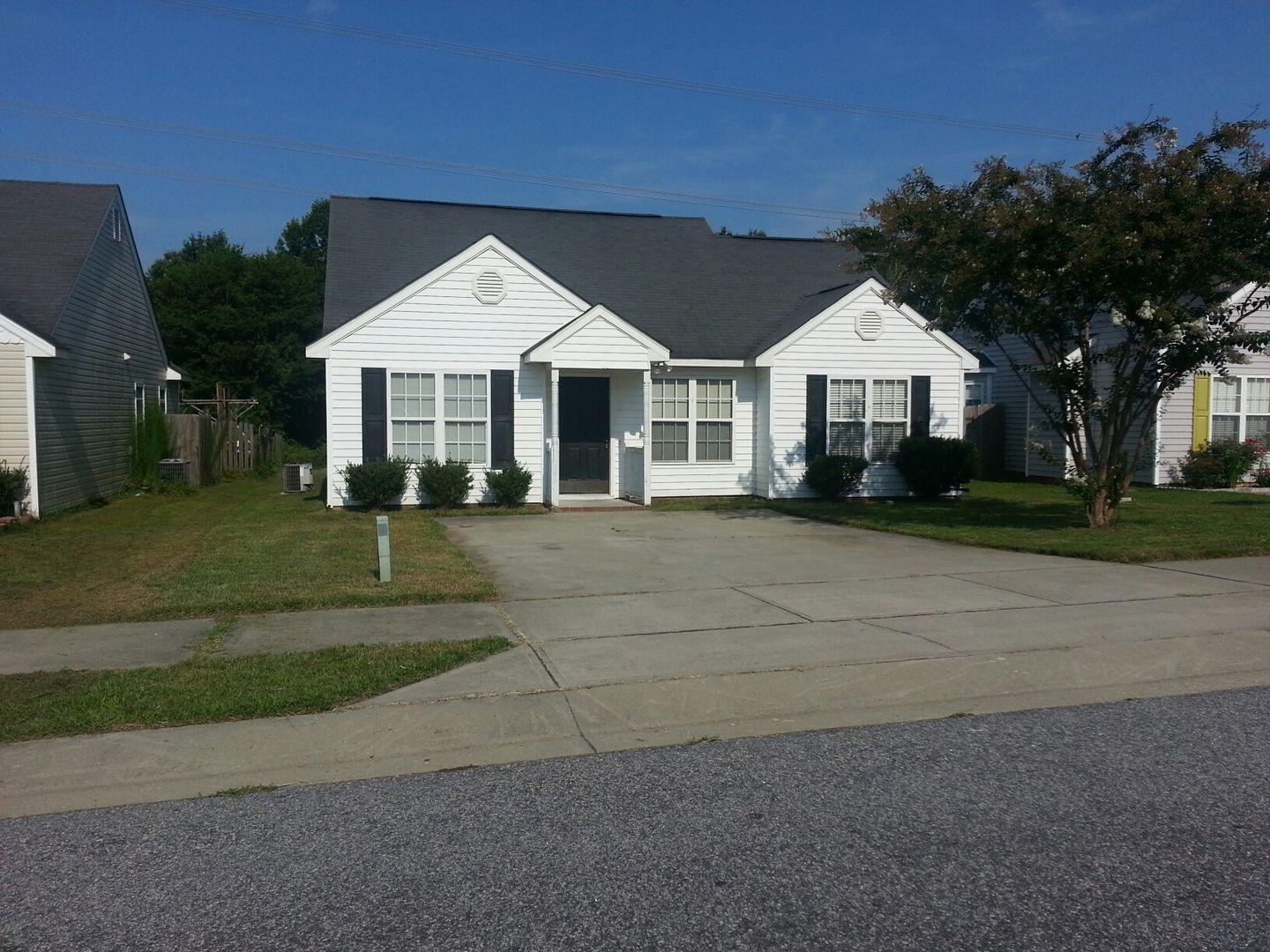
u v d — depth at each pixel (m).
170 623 8.32
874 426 19.03
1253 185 11.57
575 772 5.21
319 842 4.38
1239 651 7.46
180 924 3.68
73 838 4.44
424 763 5.36
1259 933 3.54
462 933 3.58
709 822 4.54
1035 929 3.57
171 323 43.78
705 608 8.97
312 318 47.06
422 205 21.81
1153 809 4.64
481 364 17.53
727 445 19.12
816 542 13.30
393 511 16.89
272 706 6.09
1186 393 21.25
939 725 5.96
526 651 7.44
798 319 19.00
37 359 15.59
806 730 5.88
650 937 3.54
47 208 19.23
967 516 15.98
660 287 20.66
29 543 12.90
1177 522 14.39
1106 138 12.53
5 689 6.40
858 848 4.25
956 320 14.12
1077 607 8.92
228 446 26.84
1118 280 12.23
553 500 17.33
